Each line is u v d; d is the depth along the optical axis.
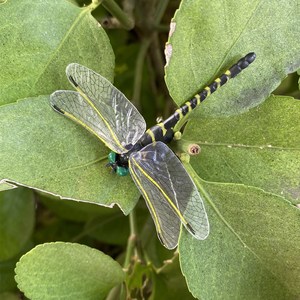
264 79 0.36
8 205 0.47
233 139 0.36
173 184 0.33
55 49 0.35
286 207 0.35
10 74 0.34
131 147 0.34
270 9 0.35
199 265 0.35
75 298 0.36
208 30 0.35
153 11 0.49
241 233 0.35
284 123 0.36
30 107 0.34
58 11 0.36
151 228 0.47
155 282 0.41
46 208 0.52
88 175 0.34
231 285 0.35
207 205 0.35
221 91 0.36
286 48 0.35
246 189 0.35
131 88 0.52
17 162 0.33
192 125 0.36
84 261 0.36
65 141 0.34
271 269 0.35
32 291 0.35
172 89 0.35
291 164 0.36
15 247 0.47
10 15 0.35
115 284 0.37
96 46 0.36
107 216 0.50
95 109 0.34
